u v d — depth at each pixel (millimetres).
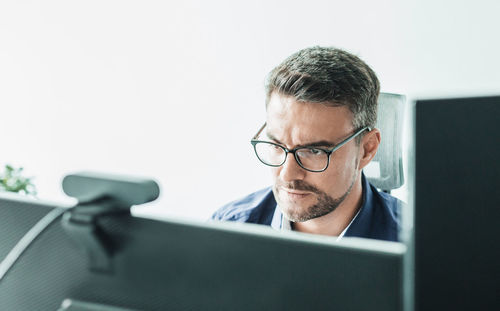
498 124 458
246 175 3238
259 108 3133
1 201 607
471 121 463
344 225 1314
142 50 3289
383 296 468
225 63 3148
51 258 571
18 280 584
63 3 3359
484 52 2717
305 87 1146
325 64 1181
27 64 3494
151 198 525
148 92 3328
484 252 466
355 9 2850
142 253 536
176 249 525
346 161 1206
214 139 3260
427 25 2770
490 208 463
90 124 3469
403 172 1655
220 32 3121
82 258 557
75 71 3428
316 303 486
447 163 471
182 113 3289
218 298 514
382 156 1615
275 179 1250
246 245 506
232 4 3064
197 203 3354
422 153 477
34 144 3592
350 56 1244
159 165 3385
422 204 479
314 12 2918
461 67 2760
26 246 541
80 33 3371
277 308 497
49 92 3496
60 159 3562
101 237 542
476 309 475
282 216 1397
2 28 3488
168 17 3205
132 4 3252
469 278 471
